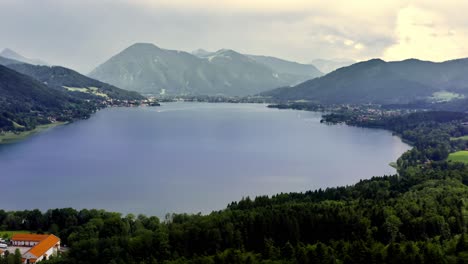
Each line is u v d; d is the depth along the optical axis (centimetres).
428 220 16638
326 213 17375
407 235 16538
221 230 16412
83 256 15875
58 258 16288
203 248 16062
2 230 19875
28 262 16462
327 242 16388
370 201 19788
